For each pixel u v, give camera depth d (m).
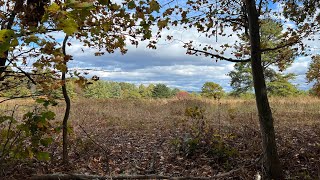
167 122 12.59
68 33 2.10
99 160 6.59
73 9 2.09
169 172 6.14
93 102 21.28
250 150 7.19
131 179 5.25
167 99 24.39
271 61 6.20
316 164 6.27
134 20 3.85
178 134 9.52
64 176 5.00
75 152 7.14
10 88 4.00
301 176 5.82
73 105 19.30
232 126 10.23
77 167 6.05
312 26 5.85
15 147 4.16
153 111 17.72
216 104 20.06
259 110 5.73
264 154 5.73
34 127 3.84
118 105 20.39
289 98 23.02
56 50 3.20
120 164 6.60
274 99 22.84
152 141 8.97
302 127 10.98
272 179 5.65
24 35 2.35
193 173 6.05
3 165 4.29
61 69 3.39
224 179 5.79
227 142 8.00
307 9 5.98
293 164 6.38
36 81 3.82
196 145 7.20
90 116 14.83
